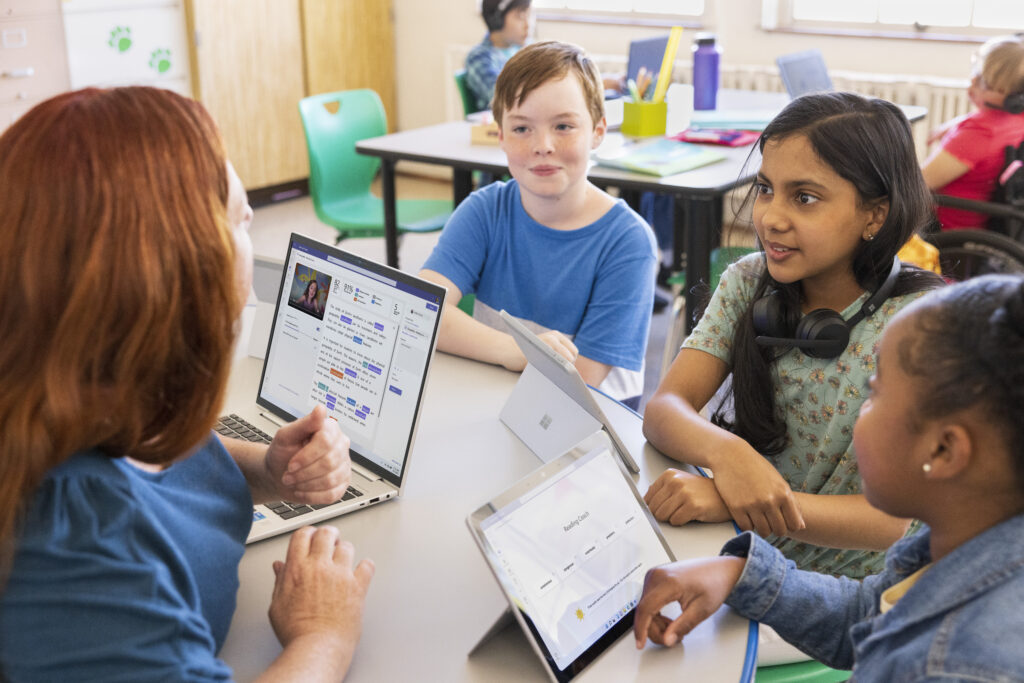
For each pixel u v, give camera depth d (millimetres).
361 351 1288
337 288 1332
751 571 994
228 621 900
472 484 1253
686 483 1190
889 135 1223
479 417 1450
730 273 1456
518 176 1843
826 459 1348
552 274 1891
